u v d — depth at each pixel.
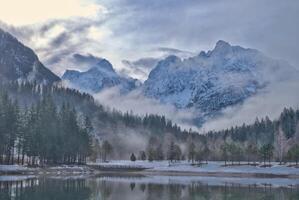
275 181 138.25
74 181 109.25
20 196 69.69
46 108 160.50
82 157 193.00
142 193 85.06
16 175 123.25
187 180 138.00
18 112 141.50
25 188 82.88
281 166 191.62
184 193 86.94
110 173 180.00
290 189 100.81
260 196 82.69
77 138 174.25
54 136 153.88
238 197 80.50
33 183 95.81
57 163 160.00
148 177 155.12
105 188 91.94
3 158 147.75
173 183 118.62
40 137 145.00
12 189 80.12
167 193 86.25
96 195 76.69
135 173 188.88
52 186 89.81
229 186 109.56
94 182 109.50
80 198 70.62
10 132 135.38
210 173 189.00
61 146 157.88
